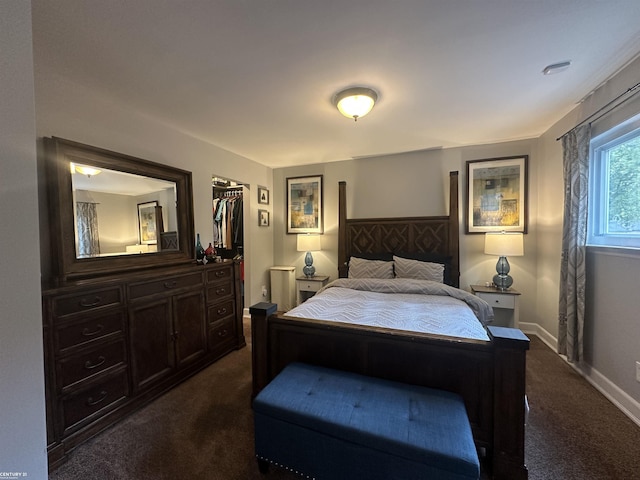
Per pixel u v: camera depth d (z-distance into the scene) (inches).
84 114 79.9
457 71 73.4
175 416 75.6
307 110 95.6
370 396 54.2
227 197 174.4
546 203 120.9
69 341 64.2
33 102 29.0
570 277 93.5
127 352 76.7
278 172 181.5
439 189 145.5
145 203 95.3
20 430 28.5
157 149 102.9
